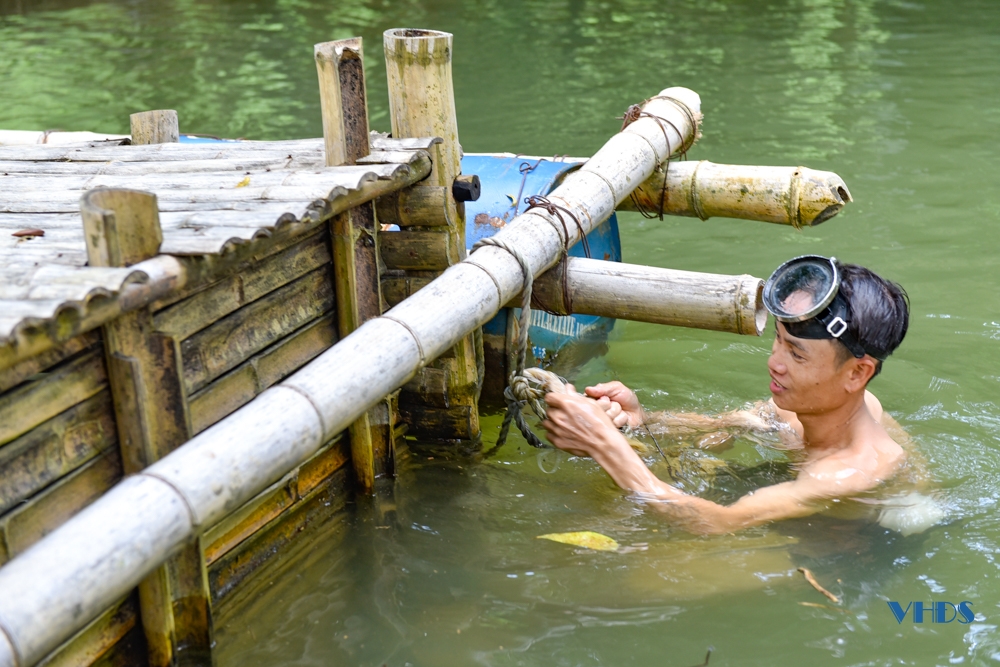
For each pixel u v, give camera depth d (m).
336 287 3.03
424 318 2.75
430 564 2.86
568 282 3.49
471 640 2.54
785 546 2.80
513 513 3.09
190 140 4.41
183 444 2.27
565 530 2.96
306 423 2.32
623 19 11.26
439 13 11.81
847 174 6.29
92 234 2.13
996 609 2.56
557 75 8.96
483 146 7.01
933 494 2.98
